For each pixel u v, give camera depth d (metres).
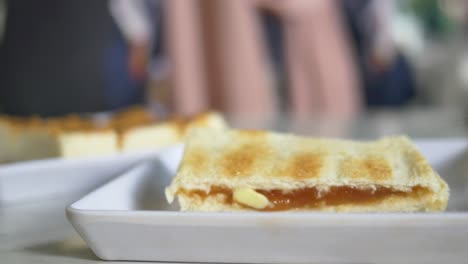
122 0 1.07
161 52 1.28
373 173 0.35
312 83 1.37
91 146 0.51
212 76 1.33
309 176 0.35
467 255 0.30
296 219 0.30
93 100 1.00
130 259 0.32
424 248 0.30
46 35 0.96
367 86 1.45
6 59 0.97
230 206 0.36
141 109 0.64
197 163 0.36
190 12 1.29
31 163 0.44
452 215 0.30
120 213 0.31
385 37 1.45
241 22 1.30
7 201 0.44
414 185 0.35
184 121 0.55
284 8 1.32
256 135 0.40
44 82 0.97
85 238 0.32
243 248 0.31
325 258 0.31
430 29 1.56
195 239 0.31
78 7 0.98
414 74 1.52
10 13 0.97
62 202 0.44
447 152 0.43
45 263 0.33
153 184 0.39
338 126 0.83
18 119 0.57
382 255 0.31
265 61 1.35
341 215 0.30
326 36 1.37
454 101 1.47
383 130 0.76
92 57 0.99
